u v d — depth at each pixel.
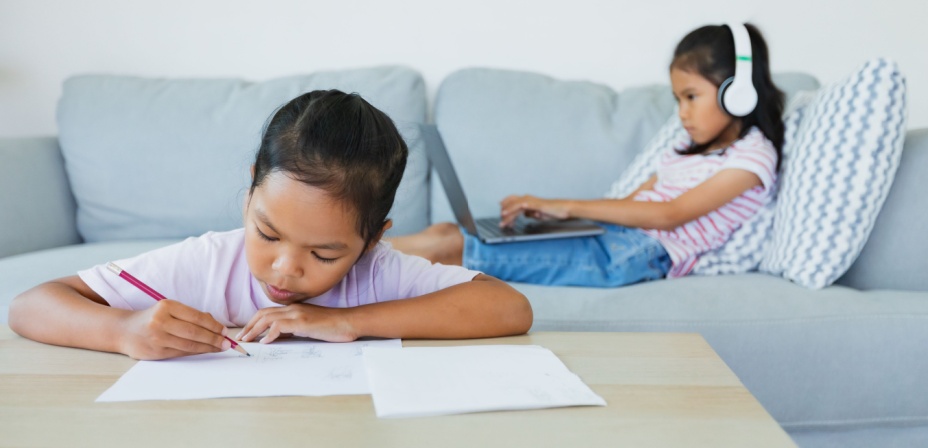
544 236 1.48
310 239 0.74
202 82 1.97
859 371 1.22
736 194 1.55
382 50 2.14
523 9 2.12
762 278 1.44
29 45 2.13
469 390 0.61
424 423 0.56
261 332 0.79
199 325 0.71
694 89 1.63
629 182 1.80
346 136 0.75
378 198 0.78
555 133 1.87
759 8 2.09
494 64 2.13
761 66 1.61
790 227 1.45
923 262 1.36
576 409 0.59
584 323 1.25
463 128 1.89
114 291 0.84
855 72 1.41
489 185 1.86
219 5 2.13
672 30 2.11
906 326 1.23
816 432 1.25
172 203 1.86
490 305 0.82
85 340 0.73
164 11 2.13
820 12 2.08
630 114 1.90
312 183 0.72
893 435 1.24
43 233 1.77
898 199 1.40
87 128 1.88
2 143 1.75
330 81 1.94
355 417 0.57
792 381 1.23
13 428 0.54
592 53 2.13
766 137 1.61
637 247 1.51
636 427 0.55
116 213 1.87
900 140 1.38
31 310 0.77
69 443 0.51
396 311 0.81
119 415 0.56
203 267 0.91
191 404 0.59
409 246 1.58
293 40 2.14
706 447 0.52
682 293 1.32
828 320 1.23
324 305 0.94
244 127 1.87
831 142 1.40
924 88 2.08
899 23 2.07
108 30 2.13
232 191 1.84
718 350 1.23
